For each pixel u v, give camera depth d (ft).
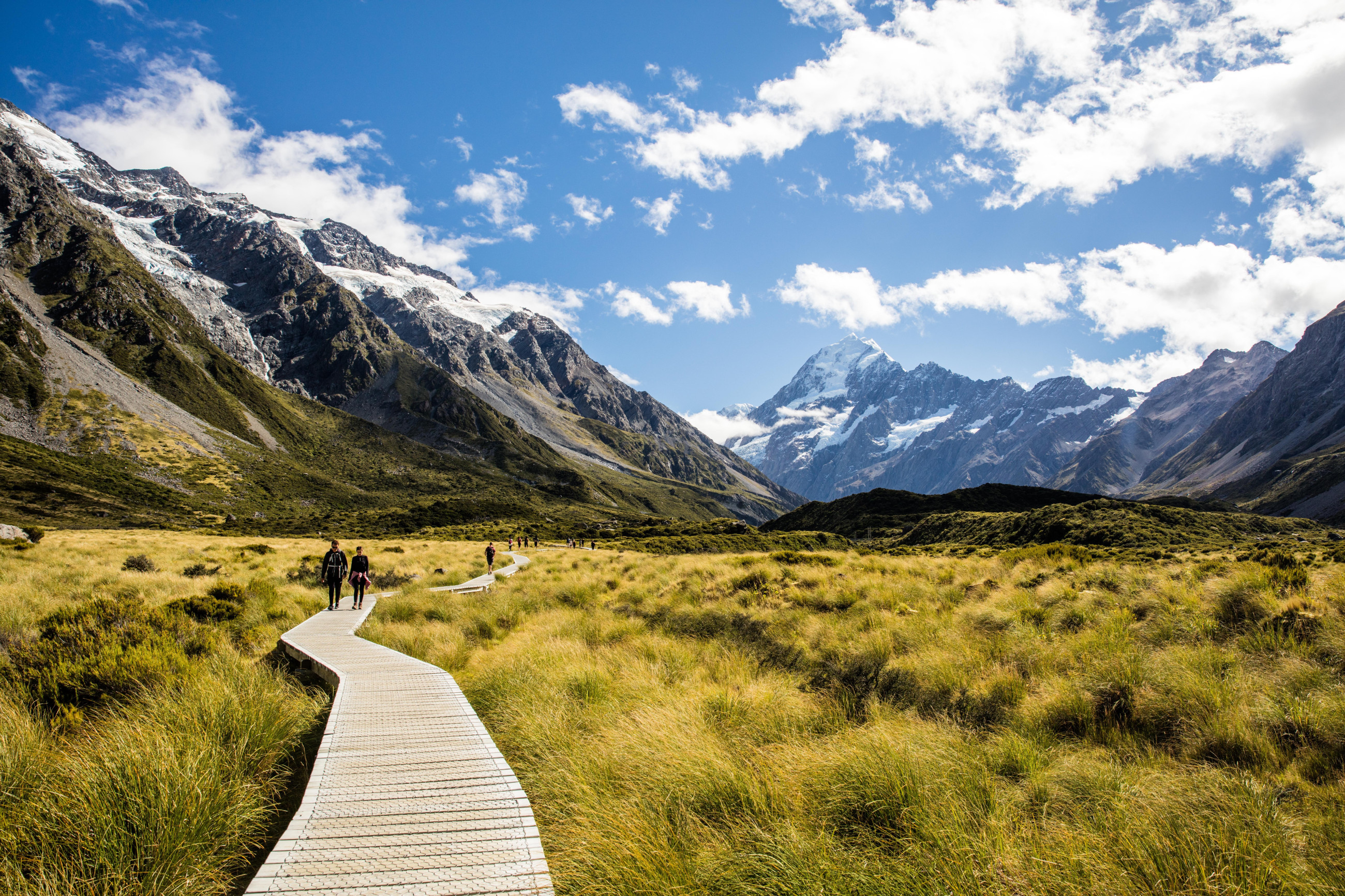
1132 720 23.04
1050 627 35.70
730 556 102.68
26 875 13.93
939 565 74.95
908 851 14.62
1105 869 13.28
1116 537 204.33
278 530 345.10
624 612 55.57
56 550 107.34
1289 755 19.63
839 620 44.14
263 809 17.48
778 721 24.50
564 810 17.74
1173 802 15.61
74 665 27.53
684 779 18.13
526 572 105.40
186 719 20.94
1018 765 19.71
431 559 135.95
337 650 38.68
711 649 37.58
